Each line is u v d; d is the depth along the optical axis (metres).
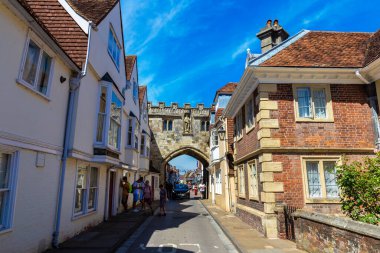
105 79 11.08
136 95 19.50
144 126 24.12
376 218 6.23
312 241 6.79
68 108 8.64
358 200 6.60
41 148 7.09
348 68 10.01
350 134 10.06
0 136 5.53
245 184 13.00
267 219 9.37
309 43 11.95
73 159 9.02
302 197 9.55
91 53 9.76
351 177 6.78
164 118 34.34
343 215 9.35
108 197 13.38
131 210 17.67
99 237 9.05
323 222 6.16
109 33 12.27
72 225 9.04
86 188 10.38
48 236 7.55
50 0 10.13
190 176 87.12
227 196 18.09
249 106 12.41
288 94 10.22
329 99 10.27
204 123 34.59
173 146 33.69
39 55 7.02
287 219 9.13
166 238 9.77
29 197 6.65
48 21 9.78
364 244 4.90
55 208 7.96
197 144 33.88
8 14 5.74
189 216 16.05
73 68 8.65
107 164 11.89
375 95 10.17
